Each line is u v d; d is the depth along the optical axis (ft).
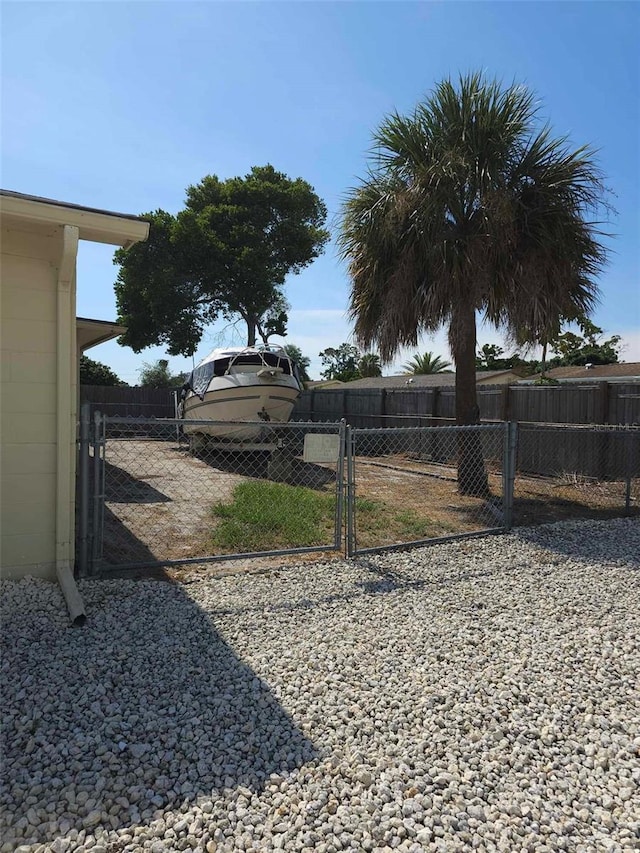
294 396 44.45
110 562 16.29
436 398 44.47
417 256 25.72
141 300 86.38
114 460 42.55
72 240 12.79
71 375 14.23
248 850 6.37
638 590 15.53
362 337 28.96
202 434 43.21
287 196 88.48
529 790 7.51
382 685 10.10
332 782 7.51
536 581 16.03
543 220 24.88
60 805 6.88
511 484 21.63
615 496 29.19
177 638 11.67
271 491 26.25
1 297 13.44
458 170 24.40
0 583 13.46
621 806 7.25
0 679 9.74
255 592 14.51
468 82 24.95
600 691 10.14
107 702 9.17
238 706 9.23
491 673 10.62
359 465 42.45
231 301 89.15
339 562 17.24
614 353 124.36
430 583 15.66
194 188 90.74
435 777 7.68
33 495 13.93
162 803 7.01
